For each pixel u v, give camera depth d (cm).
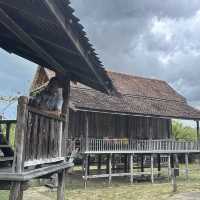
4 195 1853
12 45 843
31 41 719
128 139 2836
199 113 3366
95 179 3141
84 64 766
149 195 2323
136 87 3453
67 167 955
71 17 527
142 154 3089
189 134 5181
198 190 2525
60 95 870
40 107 768
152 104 3200
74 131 2786
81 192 2428
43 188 2525
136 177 3269
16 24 647
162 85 3822
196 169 3966
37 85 2920
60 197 945
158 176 3309
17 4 533
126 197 2258
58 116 845
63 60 835
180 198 2181
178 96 3697
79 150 2577
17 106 583
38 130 686
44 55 798
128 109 2828
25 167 625
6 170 631
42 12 512
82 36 601
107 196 2294
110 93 993
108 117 2991
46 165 786
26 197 2119
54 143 818
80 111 2684
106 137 2952
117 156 3341
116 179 3158
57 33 593
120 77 3544
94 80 927
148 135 3203
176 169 2503
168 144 3019
